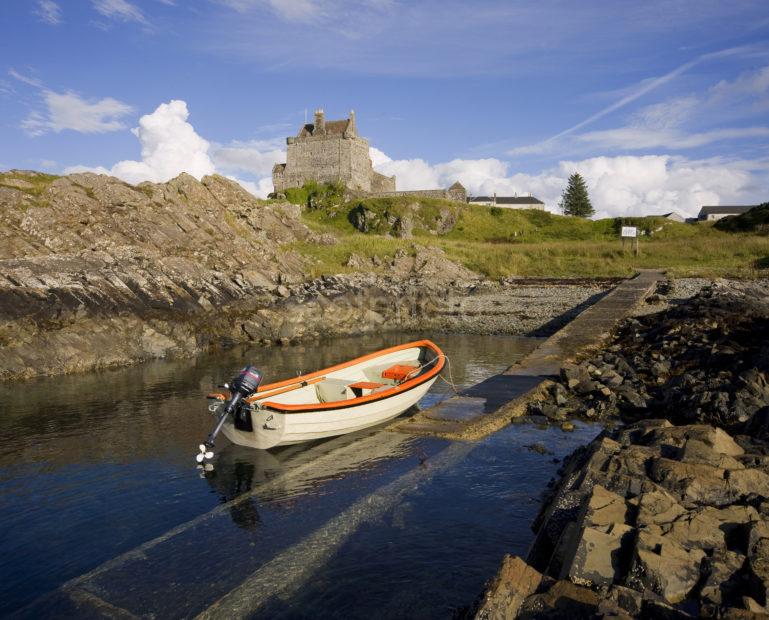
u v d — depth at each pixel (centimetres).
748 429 961
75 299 2334
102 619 648
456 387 1842
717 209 10612
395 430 1252
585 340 2084
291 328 2972
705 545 557
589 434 1208
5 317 2112
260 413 1130
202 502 971
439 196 8962
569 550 595
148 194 3509
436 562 738
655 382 1516
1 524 900
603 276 4078
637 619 479
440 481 988
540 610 510
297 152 9844
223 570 745
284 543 810
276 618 638
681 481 677
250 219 4269
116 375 2067
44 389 1836
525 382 1580
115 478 1084
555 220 7794
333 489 991
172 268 2991
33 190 3016
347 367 1523
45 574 752
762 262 4028
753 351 1485
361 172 9819
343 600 666
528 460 1068
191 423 1447
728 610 458
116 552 805
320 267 4081
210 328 2738
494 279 4350
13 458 1198
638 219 7300
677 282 3438
